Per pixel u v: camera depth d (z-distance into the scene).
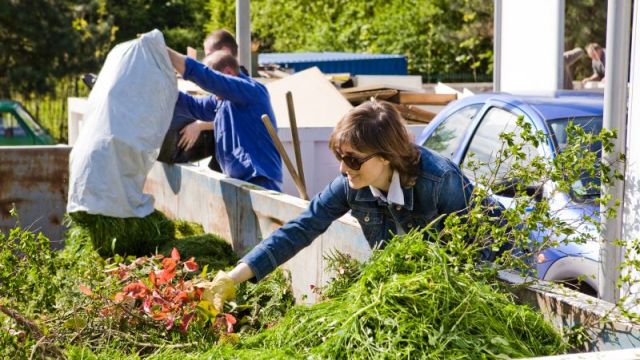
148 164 7.13
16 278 4.39
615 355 2.52
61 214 9.20
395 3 32.00
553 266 4.96
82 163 6.96
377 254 3.63
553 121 5.70
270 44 36.88
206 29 40.00
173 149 8.22
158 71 7.18
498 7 10.28
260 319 4.90
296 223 4.15
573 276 4.95
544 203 3.80
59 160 9.16
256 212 6.29
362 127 3.71
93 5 30.45
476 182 3.97
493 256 3.88
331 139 3.81
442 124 6.88
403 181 3.81
